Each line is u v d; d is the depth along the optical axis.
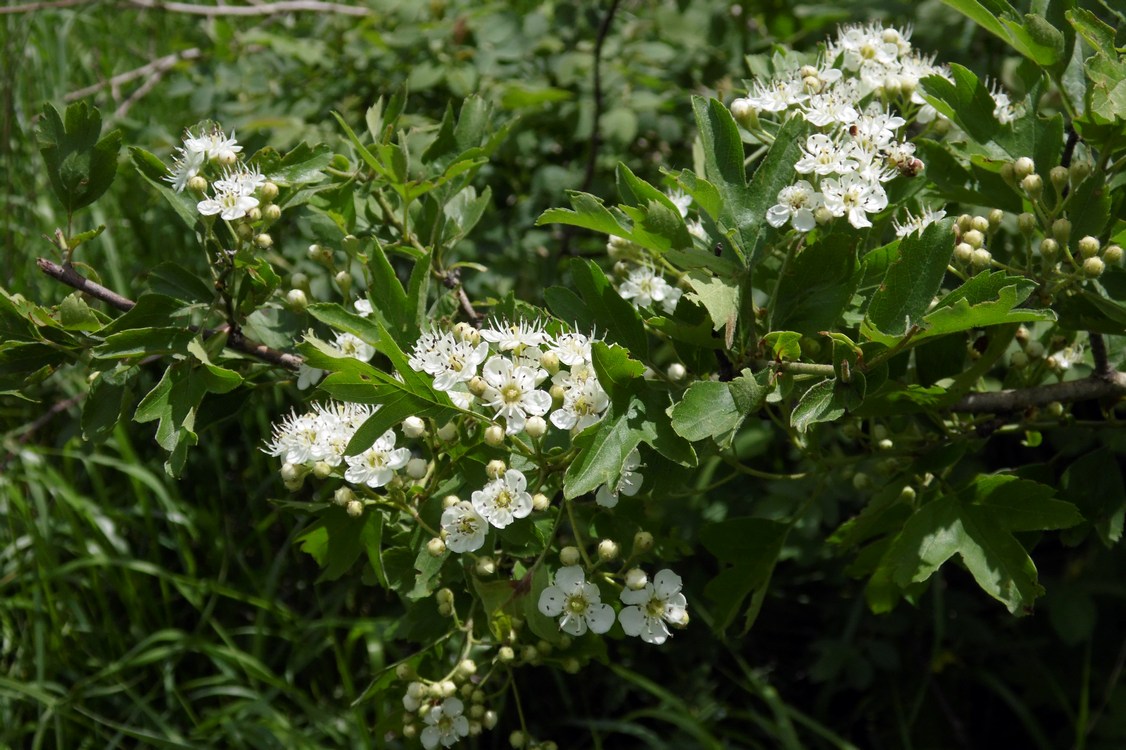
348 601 0.79
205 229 0.55
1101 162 0.53
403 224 0.59
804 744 0.80
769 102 0.55
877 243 0.56
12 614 0.80
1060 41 0.53
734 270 0.51
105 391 0.54
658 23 0.82
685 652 0.80
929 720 0.79
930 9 0.77
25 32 0.90
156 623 0.82
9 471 0.81
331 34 0.91
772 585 0.80
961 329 0.49
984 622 0.79
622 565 0.55
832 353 0.52
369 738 0.73
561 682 0.79
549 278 0.75
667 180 0.58
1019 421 0.59
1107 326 0.54
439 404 0.51
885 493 0.56
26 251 0.85
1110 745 0.75
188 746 0.72
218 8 0.87
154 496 0.85
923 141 0.56
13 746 0.75
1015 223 0.63
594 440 0.49
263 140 0.76
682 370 0.53
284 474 0.54
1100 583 0.75
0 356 0.54
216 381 0.53
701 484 0.75
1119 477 0.56
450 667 0.59
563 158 0.84
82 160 0.55
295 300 0.56
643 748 0.80
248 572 0.78
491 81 0.77
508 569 0.56
